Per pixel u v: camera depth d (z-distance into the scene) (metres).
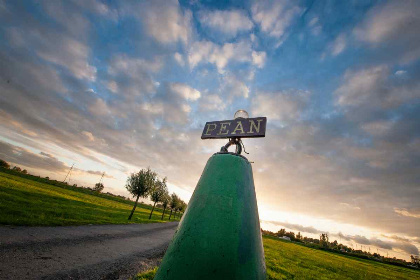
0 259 4.23
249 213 1.60
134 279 4.68
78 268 4.68
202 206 1.56
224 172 1.77
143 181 21.75
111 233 9.89
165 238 12.32
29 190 18.72
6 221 7.18
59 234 7.29
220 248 1.32
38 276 3.91
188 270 1.28
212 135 2.29
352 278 14.25
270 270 9.91
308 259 21.78
